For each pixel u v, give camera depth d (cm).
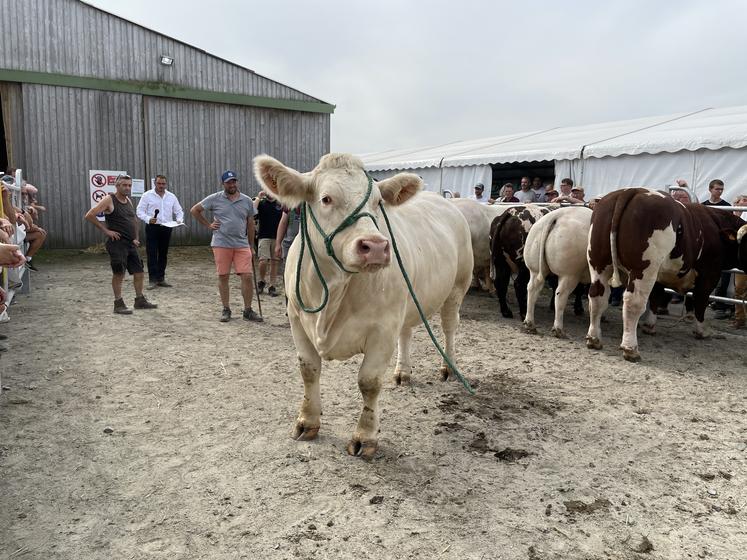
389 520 292
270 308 805
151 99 1584
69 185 1501
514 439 392
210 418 415
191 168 1659
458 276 495
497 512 303
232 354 574
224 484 323
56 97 1466
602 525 295
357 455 360
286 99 1758
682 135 1078
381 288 338
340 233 304
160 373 510
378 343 346
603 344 661
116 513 293
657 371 557
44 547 264
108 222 721
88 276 1058
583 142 1275
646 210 561
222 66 1659
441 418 424
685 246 603
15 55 1412
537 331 715
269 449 367
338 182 308
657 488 333
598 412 446
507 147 1562
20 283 590
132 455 355
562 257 660
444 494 319
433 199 494
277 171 318
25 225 768
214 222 712
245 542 272
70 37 1466
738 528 295
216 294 904
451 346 513
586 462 362
